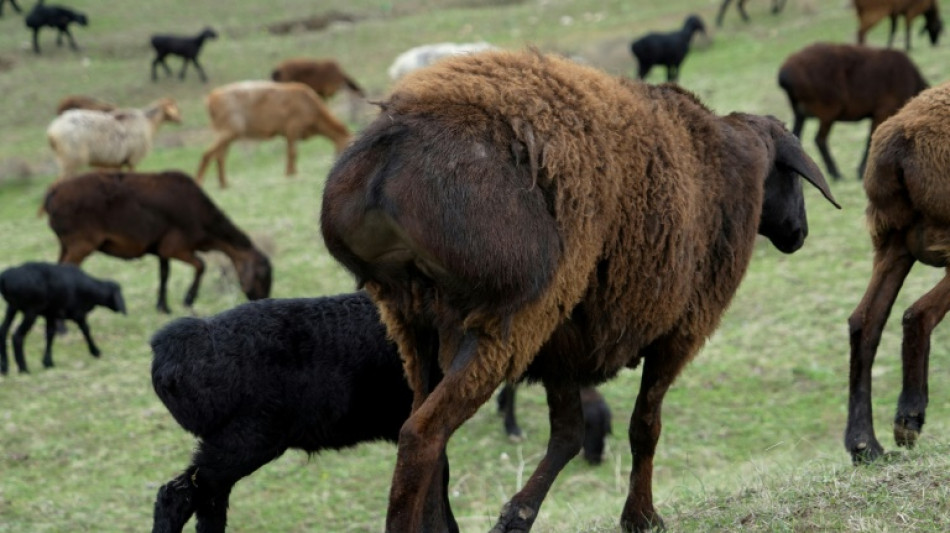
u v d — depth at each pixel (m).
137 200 18.56
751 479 8.97
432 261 5.86
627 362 7.43
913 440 8.12
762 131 7.98
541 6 48.69
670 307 6.89
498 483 13.14
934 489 6.77
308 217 23.88
